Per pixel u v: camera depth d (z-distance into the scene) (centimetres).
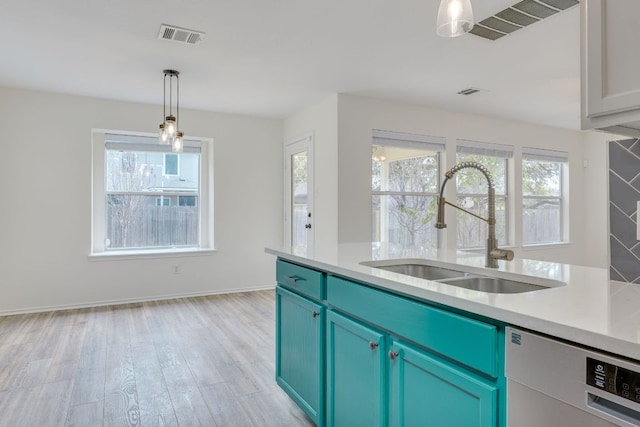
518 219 571
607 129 112
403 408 133
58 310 424
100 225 466
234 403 225
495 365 101
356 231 442
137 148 481
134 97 441
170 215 504
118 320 386
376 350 145
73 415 210
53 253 427
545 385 88
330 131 443
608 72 104
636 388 72
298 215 515
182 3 243
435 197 512
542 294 116
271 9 251
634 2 98
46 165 423
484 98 451
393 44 304
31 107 416
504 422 99
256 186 532
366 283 154
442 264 191
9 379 252
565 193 625
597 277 146
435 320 120
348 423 163
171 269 483
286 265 221
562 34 287
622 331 80
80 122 438
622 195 137
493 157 555
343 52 320
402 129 474
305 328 199
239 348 310
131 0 239
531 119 555
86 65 345
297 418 209
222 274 510
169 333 346
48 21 265
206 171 520
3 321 381
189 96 439
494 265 172
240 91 421
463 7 141
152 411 215
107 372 264
